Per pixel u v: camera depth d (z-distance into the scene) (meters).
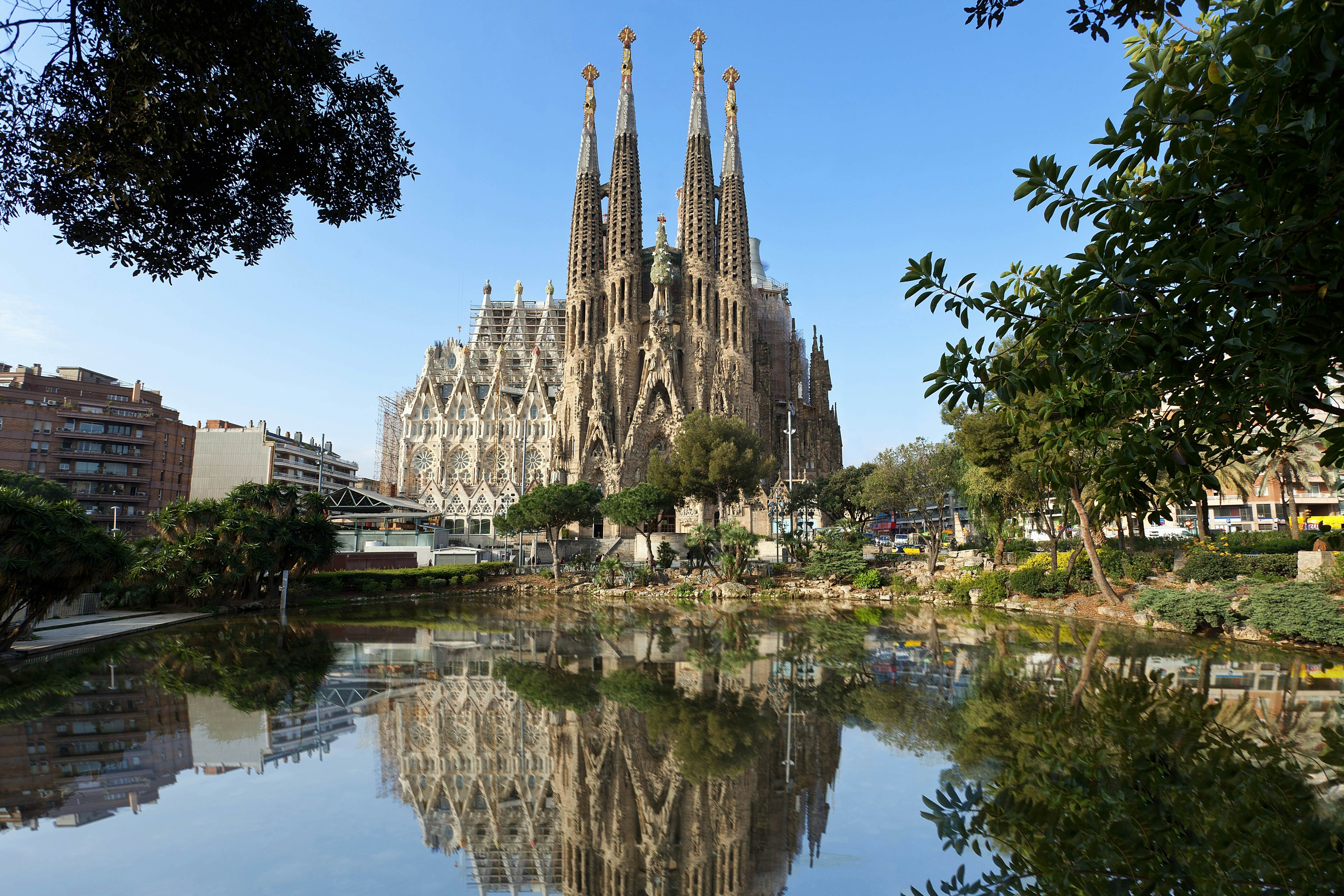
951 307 7.62
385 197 12.09
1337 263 5.48
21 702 15.16
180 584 34.53
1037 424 8.93
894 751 11.97
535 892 7.40
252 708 14.92
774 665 20.67
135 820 8.88
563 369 118.62
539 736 13.32
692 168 112.88
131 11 7.96
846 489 88.00
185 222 10.55
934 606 42.69
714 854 8.22
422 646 24.67
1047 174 6.70
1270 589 23.83
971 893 6.95
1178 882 7.16
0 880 7.07
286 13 9.16
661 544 64.94
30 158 8.96
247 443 116.38
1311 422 7.22
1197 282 5.87
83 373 106.75
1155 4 6.49
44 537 20.30
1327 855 7.58
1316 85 4.88
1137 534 46.12
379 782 10.56
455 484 100.25
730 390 105.75
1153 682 16.92
